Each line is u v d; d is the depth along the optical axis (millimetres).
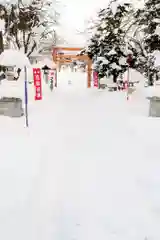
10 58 7582
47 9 17953
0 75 15578
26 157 5129
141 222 3184
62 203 3551
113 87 18625
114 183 4133
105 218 3246
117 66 18297
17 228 3031
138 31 17344
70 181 4164
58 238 2883
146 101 12836
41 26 19219
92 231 3006
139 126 7742
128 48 18062
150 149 5734
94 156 5254
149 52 15539
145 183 4160
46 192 3818
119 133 6969
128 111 10188
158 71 15047
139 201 3639
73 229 3035
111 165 4828
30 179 4211
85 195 3756
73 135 6684
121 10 17922
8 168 4605
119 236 2928
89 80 22500
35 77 11367
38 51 21938
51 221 3176
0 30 14727
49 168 4641
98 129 7344
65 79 34094
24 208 3426
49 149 5605
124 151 5582
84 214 3322
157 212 3391
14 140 6164
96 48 19109
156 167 4777
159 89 14883
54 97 14391
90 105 11664
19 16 16297
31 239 2857
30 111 9789
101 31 18859
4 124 7586
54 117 8836
